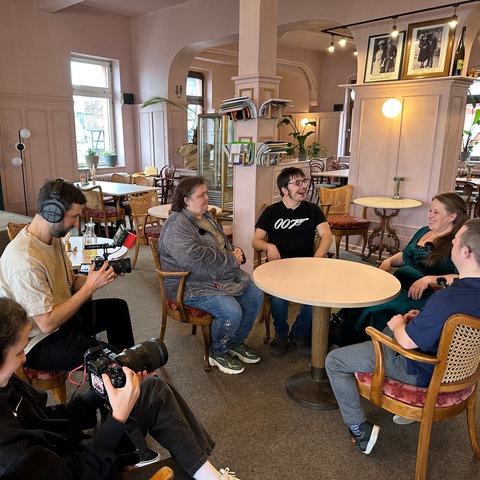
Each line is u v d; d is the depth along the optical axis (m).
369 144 4.68
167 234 2.31
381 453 1.77
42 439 0.94
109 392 1.00
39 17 6.33
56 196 1.61
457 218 2.19
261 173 3.56
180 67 7.34
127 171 8.07
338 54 10.20
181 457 1.24
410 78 4.26
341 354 1.71
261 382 2.29
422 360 1.42
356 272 2.20
